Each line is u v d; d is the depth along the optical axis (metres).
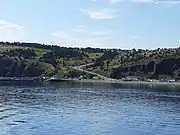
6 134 52.91
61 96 127.88
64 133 54.72
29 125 60.44
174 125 63.66
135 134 55.38
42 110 82.12
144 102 108.56
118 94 143.88
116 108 90.12
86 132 55.97
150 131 57.78
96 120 67.94
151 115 76.94
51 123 63.09
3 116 70.12
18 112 77.19
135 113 80.12
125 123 65.06
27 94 134.88
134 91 167.50
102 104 100.25
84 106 93.56
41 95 131.00
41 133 54.22
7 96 122.75
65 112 79.44
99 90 171.75
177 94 148.50
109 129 58.88
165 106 97.00
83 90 170.12
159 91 170.25
